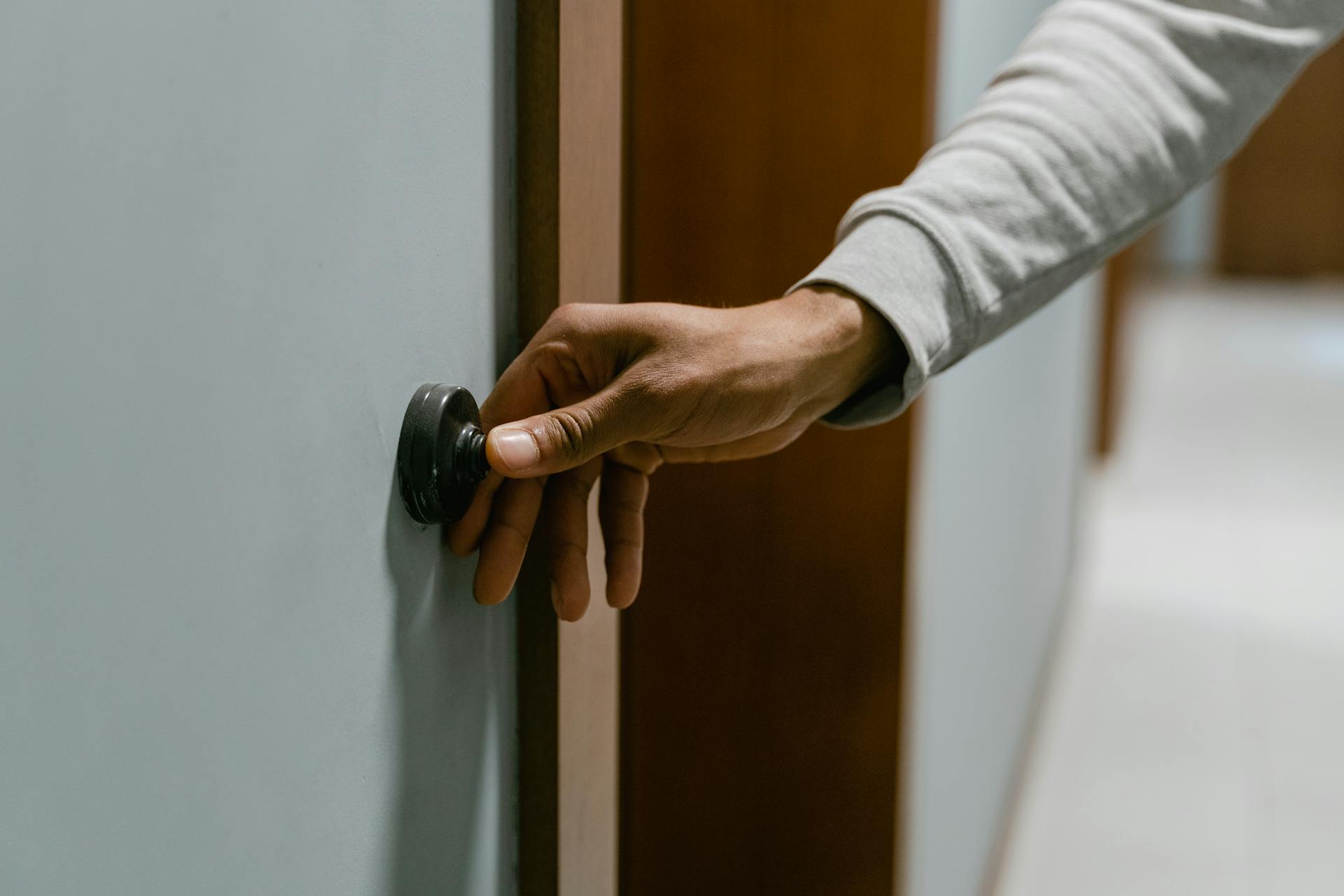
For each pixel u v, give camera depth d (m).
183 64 0.35
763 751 1.31
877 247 0.63
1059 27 0.74
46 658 0.31
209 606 0.37
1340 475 4.11
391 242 0.46
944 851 1.55
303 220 0.41
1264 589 3.18
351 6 0.42
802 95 1.18
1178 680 2.70
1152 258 7.19
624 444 0.60
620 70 0.63
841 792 1.30
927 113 1.16
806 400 0.61
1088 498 3.44
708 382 0.54
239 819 0.40
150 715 0.35
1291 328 6.64
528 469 0.50
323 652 0.44
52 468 0.31
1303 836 2.15
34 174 0.30
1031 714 2.34
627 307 0.55
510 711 0.61
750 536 1.26
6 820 0.31
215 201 0.36
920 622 1.30
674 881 1.36
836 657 1.27
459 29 0.50
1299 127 7.99
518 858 0.63
